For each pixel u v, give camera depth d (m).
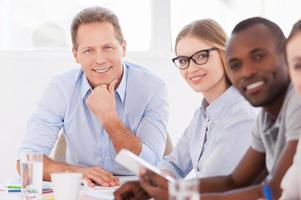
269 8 4.46
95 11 2.76
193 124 2.50
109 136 2.78
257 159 1.74
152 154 2.78
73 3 4.36
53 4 4.36
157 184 1.54
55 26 4.37
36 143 2.85
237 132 2.09
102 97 2.79
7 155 4.20
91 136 2.90
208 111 2.26
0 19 4.34
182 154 2.56
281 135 1.50
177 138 4.29
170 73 4.30
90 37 2.73
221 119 2.18
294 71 1.35
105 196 2.03
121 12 4.40
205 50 2.20
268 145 1.62
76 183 1.79
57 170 2.53
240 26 1.55
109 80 2.82
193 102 4.29
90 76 2.82
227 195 1.45
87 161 2.94
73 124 2.91
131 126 2.95
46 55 4.22
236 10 4.45
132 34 4.41
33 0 4.35
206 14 4.43
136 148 2.73
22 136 4.20
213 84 2.22
